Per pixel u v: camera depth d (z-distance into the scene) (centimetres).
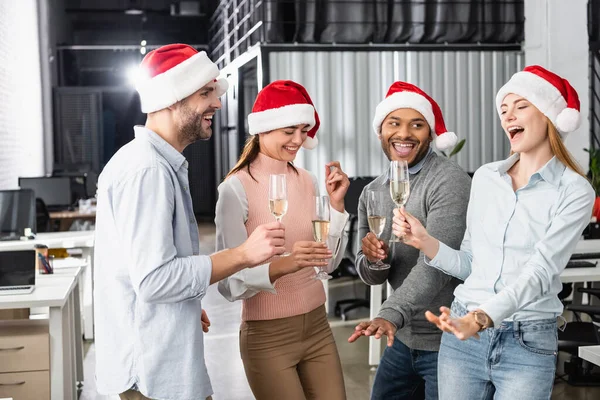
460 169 275
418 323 275
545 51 782
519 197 228
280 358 269
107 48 1583
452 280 271
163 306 216
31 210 615
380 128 292
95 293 222
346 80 784
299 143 274
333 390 275
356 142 789
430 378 276
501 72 804
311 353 276
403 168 248
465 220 266
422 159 283
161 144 220
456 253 243
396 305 252
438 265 241
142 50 1556
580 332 426
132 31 1627
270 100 270
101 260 220
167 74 218
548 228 223
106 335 220
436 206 268
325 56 779
